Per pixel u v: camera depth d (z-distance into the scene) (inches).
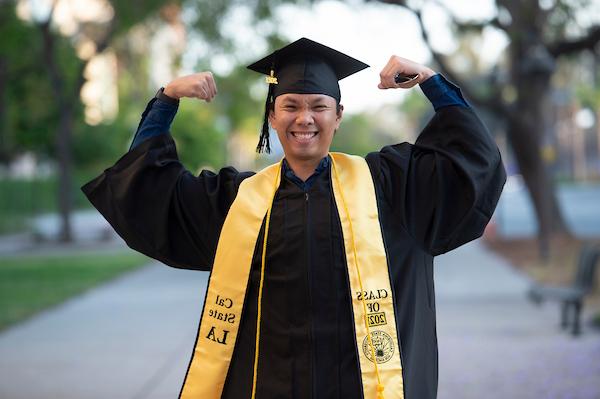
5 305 442.9
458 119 112.2
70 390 252.5
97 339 340.2
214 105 1405.0
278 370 107.6
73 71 1005.8
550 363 270.2
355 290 108.1
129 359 297.3
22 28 886.4
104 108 1699.1
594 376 250.8
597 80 1164.5
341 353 107.2
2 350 319.6
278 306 108.6
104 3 855.1
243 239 111.0
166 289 507.2
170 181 116.7
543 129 647.1
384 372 107.0
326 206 110.8
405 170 112.3
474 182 107.8
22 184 1512.1
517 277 507.2
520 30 585.3
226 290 111.5
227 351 111.0
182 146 1571.1
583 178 2573.8
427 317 115.3
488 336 320.5
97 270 630.5
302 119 109.7
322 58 114.7
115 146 1690.5
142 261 708.7
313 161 112.9
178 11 820.0
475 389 240.8
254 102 1005.8
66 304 452.1
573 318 351.9
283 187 113.1
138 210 116.2
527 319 357.7
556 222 704.4
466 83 634.2
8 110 1215.6
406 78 116.7
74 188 1775.3
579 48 603.2
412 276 113.7
